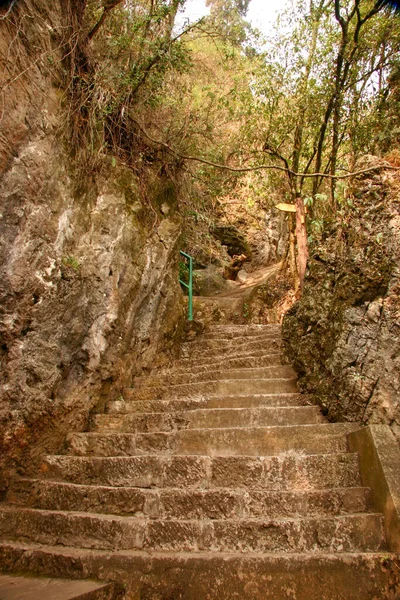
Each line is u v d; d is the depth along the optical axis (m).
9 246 3.21
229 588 2.37
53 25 3.83
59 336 3.78
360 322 3.62
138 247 4.99
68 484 3.15
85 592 2.19
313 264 4.56
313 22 7.01
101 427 4.09
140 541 2.70
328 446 3.38
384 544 2.58
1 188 3.13
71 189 3.94
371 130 6.68
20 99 3.31
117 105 4.65
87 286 4.10
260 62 7.35
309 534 2.64
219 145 6.46
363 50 6.68
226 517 2.86
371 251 3.68
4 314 3.21
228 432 3.56
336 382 3.73
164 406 4.34
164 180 5.76
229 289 11.55
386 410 3.28
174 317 6.30
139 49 4.79
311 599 2.32
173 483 3.21
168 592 2.39
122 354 4.83
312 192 8.12
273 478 3.12
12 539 2.88
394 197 3.68
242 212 12.49
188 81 6.66
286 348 5.16
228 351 6.15
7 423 3.25
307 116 7.42
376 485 2.81
